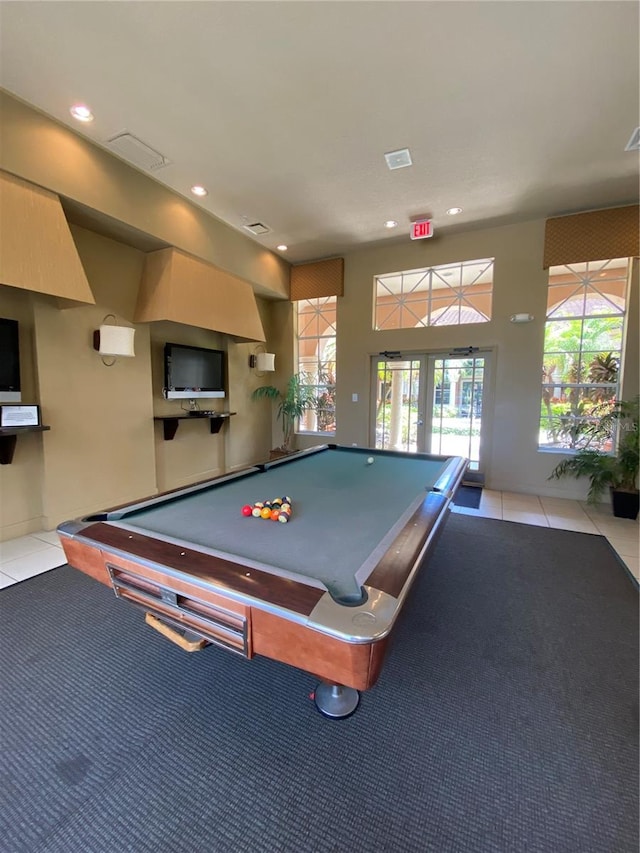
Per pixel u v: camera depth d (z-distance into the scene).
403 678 1.63
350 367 5.45
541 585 2.43
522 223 4.32
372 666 0.87
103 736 1.34
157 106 2.50
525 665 1.71
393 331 5.14
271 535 1.46
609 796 1.14
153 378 4.23
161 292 3.67
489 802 1.12
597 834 1.04
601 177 3.34
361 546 1.37
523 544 3.08
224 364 5.14
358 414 5.46
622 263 4.10
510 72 2.22
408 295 5.14
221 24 1.91
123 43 2.02
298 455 3.03
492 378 4.62
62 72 2.21
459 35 1.98
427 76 2.25
